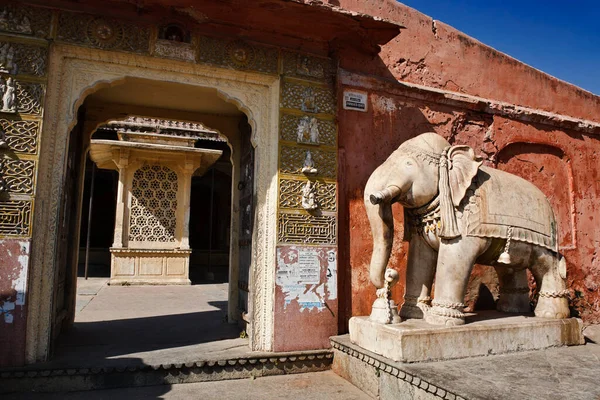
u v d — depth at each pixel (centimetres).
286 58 489
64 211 474
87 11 422
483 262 447
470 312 493
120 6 427
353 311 496
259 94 486
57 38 409
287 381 421
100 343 480
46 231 398
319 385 411
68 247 539
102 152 1237
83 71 425
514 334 410
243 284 566
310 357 451
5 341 370
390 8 578
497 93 644
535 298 484
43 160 397
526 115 645
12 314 372
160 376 403
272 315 450
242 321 565
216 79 469
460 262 408
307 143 484
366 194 432
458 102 588
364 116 529
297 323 457
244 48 473
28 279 378
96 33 423
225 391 388
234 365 425
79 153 568
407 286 459
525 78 673
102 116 577
